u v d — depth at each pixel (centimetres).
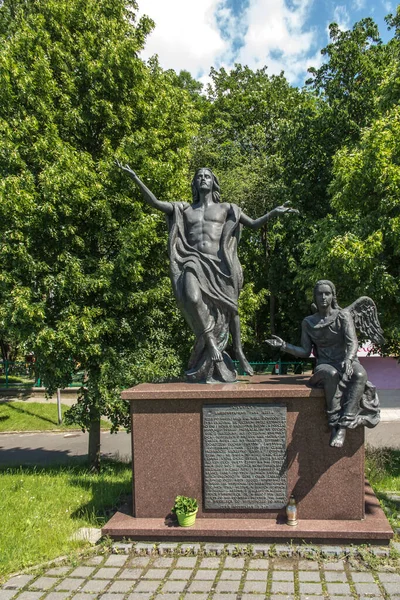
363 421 497
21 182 836
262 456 516
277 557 462
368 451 823
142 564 459
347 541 479
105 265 886
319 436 511
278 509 515
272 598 395
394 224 857
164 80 1051
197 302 573
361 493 504
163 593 407
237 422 518
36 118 898
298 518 511
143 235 906
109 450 1302
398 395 1845
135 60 938
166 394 523
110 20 980
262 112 2211
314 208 1620
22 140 884
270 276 1862
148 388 549
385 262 905
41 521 573
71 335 872
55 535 525
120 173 909
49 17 961
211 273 592
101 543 498
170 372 988
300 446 513
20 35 916
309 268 1366
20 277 888
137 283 979
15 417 1639
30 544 506
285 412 514
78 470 977
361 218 976
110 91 949
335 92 1510
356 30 1499
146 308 999
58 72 945
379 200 938
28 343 880
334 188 1025
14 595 414
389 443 1173
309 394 508
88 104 942
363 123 1441
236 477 518
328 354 532
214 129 2208
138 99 970
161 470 529
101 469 991
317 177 1596
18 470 948
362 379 491
